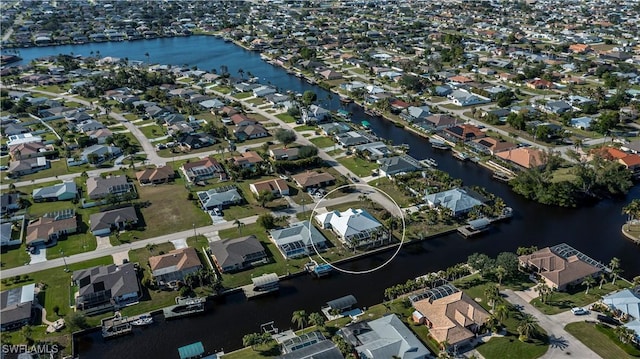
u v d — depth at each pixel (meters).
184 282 129.38
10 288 128.75
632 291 120.31
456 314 113.12
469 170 199.50
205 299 125.38
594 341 108.00
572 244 147.88
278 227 156.38
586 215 164.50
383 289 129.50
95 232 152.50
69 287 129.12
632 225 155.50
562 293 123.81
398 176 186.00
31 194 180.12
